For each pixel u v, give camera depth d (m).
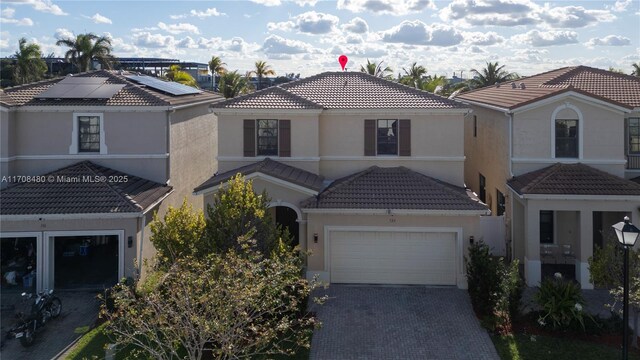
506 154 24.05
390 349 16.27
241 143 24.00
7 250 23.19
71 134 23.84
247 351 13.11
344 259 21.80
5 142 23.06
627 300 13.90
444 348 16.27
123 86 25.38
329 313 18.91
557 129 22.83
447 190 22.03
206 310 11.45
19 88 25.28
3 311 19.31
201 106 30.27
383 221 21.38
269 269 13.47
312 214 21.50
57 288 21.12
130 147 24.14
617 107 22.22
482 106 27.97
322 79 27.67
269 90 25.22
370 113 23.98
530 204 21.39
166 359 11.76
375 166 24.09
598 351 15.64
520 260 23.11
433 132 23.95
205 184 21.78
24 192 21.05
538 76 31.69
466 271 20.77
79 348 16.31
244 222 16.47
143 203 21.02
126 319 12.45
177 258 16.00
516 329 17.08
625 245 13.75
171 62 105.12
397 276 21.67
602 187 21.17
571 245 24.30
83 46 59.72
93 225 20.28
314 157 23.81
